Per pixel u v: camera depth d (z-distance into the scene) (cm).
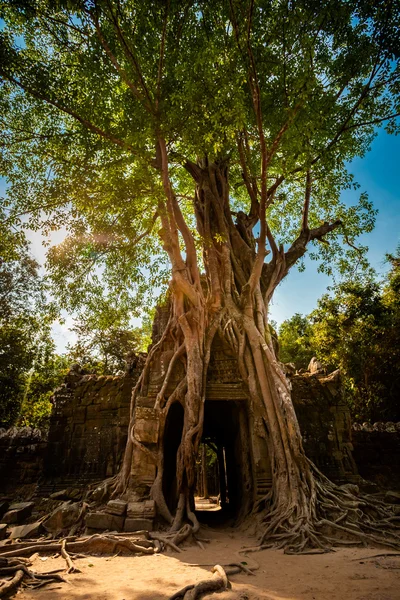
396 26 820
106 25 899
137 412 1020
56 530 799
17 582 458
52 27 956
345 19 852
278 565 572
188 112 832
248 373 1075
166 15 806
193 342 1070
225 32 859
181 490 918
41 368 2116
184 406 1027
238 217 1421
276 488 890
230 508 1346
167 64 928
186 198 1476
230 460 1345
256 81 782
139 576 505
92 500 949
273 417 980
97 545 676
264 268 1314
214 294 1177
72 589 447
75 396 1316
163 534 777
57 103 916
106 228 980
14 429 1382
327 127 1065
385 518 823
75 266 1109
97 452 1218
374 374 1900
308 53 754
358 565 557
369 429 1386
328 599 399
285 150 993
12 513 871
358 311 1958
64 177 927
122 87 1022
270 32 845
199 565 566
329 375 1347
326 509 828
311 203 1675
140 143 862
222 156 1384
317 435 1208
